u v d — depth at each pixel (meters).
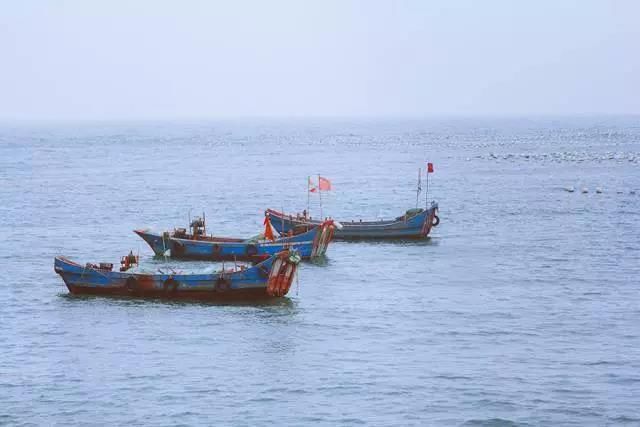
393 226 124.06
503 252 113.62
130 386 66.19
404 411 61.47
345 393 64.50
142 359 71.75
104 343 75.81
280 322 81.38
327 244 112.50
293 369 69.12
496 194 178.88
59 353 73.44
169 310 85.44
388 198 177.50
